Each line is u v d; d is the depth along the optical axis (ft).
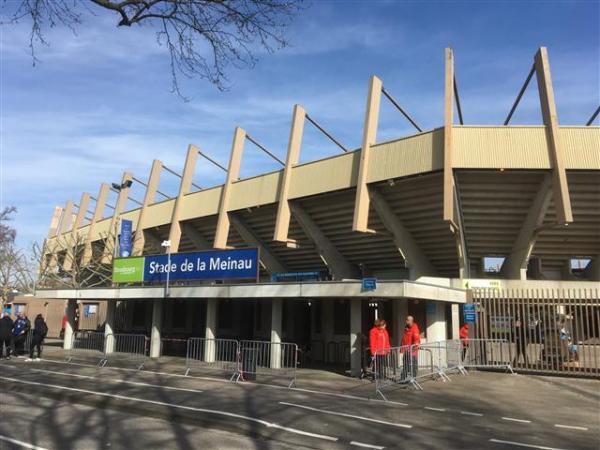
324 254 93.56
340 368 61.72
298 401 36.19
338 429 27.58
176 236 112.47
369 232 77.20
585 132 67.41
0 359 67.67
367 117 77.05
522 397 39.34
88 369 56.75
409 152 71.61
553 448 24.64
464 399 38.14
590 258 85.81
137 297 77.25
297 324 85.25
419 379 48.29
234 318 98.94
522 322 56.18
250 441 25.21
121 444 23.98
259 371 51.78
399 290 49.98
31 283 181.57
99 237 156.97
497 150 67.41
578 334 53.36
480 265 87.56
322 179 82.99
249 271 63.41
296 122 89.35
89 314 132.46
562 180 65.16
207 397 37.29
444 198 65.82
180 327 109.70
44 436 25.23
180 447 23.70
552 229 77.61
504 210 74.90
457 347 55.62
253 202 94.84
